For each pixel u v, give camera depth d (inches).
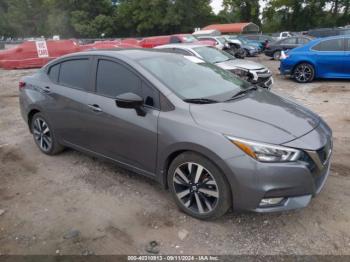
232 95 144.6
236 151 112.5
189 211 130.0
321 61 421.1
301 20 2495.1
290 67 446.0
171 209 136.9
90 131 159.3
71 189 156.6
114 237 121.7
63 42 689.0
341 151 190.4
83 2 2795.3
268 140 112.1
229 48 976.3
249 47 1016.9
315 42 429.1
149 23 2541.8
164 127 128.0
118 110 144.1
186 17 2532.0
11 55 641.6
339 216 128.7
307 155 113.2
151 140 133.1
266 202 113.1
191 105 128.6
